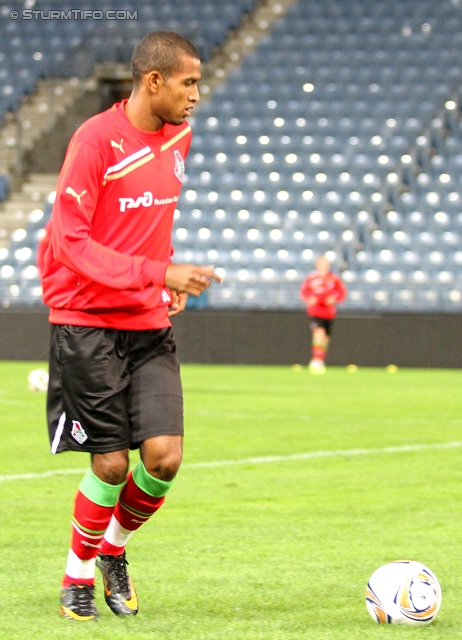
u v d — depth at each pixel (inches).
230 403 1627.7
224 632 430.6
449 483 874.1
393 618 445.1
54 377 453.4
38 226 3189.0
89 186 429.4
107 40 3634.4
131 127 442.0
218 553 606.2
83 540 450.6
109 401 440.5
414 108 3356.3
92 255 424.8
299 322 2691.9
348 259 2989.7
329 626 442.9
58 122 3481.8
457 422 1368.1
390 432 1250.6
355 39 3585.1
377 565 575.5
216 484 866.8
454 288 2753.4
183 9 3725.4
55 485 858.8
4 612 466.3
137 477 452.4
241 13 3703.3
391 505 770.2
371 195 3129.9
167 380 452.8
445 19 3619.6
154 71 430.6
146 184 443.8
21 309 2770.7
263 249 3041.3
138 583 530.9
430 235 3019.2
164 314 460.8
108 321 443.5
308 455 1044.5
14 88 3560.5
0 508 751.1
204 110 3457.2
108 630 432.5
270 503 778.8
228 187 3221.0
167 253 465.1
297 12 3703.3
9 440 1158.3
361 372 2488.9
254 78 3533.5
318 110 3408.0
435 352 2645.2
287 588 520.4
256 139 3348.9
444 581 536.4
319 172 3233.3
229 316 2709.2
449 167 3174.2
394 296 2778.1
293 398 1727.4
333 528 683.4
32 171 3405.5
